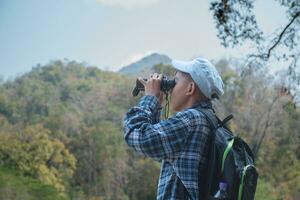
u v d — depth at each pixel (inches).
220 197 101.3
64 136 2805.1
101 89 4269.2
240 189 101.6
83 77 5039.4
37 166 2234.3
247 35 439.8
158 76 117.6
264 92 1573.6
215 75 113.8
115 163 2496.3
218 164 105.0
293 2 437.7
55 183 2262.6
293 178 1456.7
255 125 1585.9
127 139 108.9
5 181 1087.6
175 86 115.3
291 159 1318.9
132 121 109.8
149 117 111.3
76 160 2598.4
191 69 113.0
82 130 2923.2
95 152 2605.8
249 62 463.2
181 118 108.0
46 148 2353.6
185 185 105.7
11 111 3636.8
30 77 4635.8
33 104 3809.1
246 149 109.9
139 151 108.4
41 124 3125.0
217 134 107.7
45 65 5000.0
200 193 105.3
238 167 103.4
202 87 112.5
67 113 3430.1
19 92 4121.6
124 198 2292.1
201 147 107.0
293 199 1407.5
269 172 1508.4
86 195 2475.4
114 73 5383.9
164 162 111.9
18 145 2150.6
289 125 1332.4
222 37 441.7
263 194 1346.0
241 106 1621.6
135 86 121.6
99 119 3361.2
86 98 4079.7
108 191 2439.7
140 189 2218.3
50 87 4382.4
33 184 1165.7
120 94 3789.4
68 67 5211.6
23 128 2812.5
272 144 1508.4
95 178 2512.3
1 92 4062.5
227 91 1651.1
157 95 116.2
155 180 2167.8
